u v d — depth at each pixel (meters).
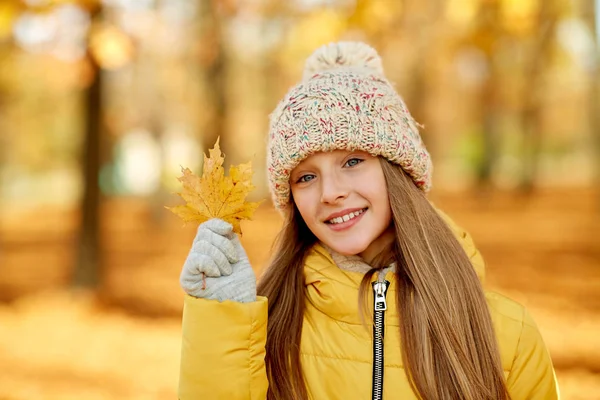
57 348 6.44
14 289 9.57
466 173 32.47
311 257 2.03
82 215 8.88
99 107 8.87
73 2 6.16
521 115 23.94
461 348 1.82
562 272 9.42
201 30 10.45
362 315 1.86
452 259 1.93
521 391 1.91
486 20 6.84
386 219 1.95
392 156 1.91
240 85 20.69
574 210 18.39
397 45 9.76
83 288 8.77
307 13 7.69
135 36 7.35
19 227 22.30
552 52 16.97
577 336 6.00
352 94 1.88
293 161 1.88
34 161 33.69
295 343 1.91
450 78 19.33
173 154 25.09
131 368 5.72
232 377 1.69
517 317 1.95
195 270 1.71
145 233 17.69
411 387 1.80
